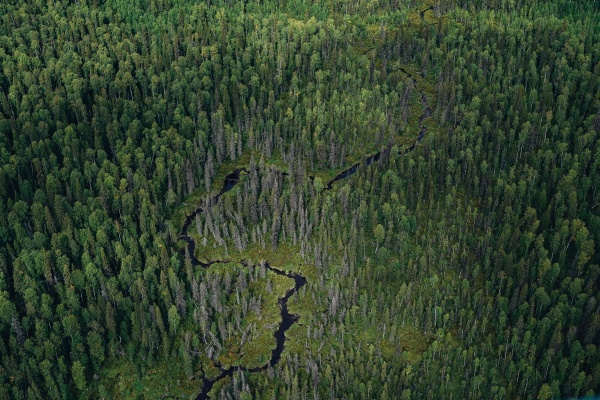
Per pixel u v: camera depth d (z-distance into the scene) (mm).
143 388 158125
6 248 169500
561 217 180000
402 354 158125
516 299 161625
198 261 186500
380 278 173250
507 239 176625
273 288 179000
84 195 186875
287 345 166250
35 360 150750
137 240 179875
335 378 154625
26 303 159250
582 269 169875
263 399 153875
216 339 165000
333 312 167875
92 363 157625
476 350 156750
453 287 172000
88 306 161375
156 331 162250
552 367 148625
